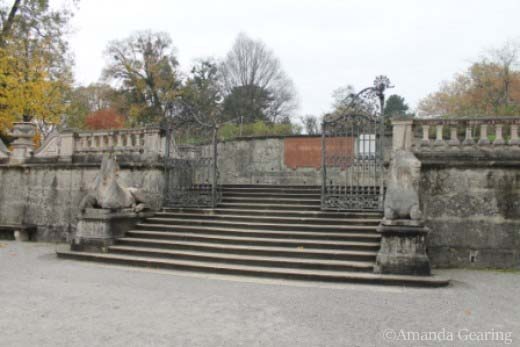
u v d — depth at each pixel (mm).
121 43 41094
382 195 12320
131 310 6652
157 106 40781
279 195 14547
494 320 6293
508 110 27359
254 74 46781
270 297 7559
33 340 5281
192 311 6621
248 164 20359
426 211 11242
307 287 8430
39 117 25250
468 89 38094
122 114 42156
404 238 9133
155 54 41531
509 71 34406
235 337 5438
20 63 21672
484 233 10867
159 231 12547
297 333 5617
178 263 10195
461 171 11094
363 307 6934
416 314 6555
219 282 8828
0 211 16578
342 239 10859
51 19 22906
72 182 15336
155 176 14156
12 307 6777
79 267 10414
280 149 19844
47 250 13266
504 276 9789
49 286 8289
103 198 12281
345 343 5270
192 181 14773
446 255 11055
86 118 41719
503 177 10805
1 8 21562
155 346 5098
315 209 13023
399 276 8844
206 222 12570
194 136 14828
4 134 27234
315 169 19203
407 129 11633
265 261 9953
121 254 11430
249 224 12102
